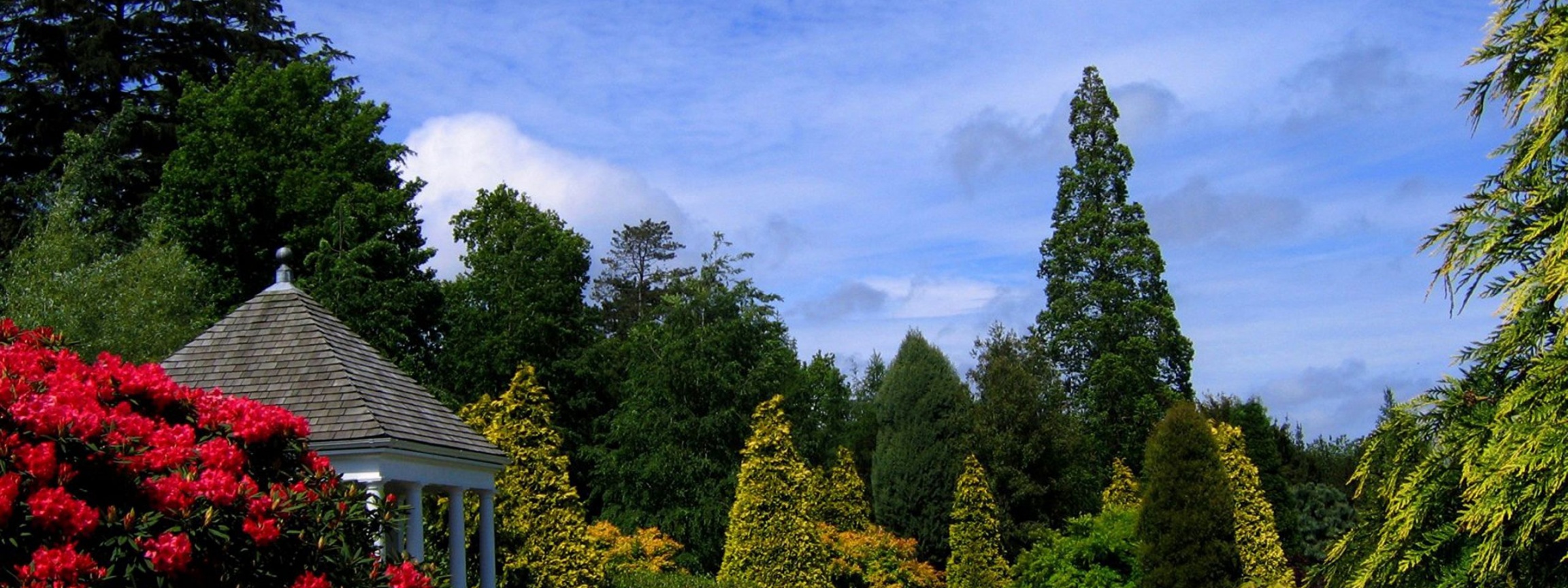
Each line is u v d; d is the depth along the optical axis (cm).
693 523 3184
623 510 3297
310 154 3072
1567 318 745
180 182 2955
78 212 2827
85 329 2339
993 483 3366
